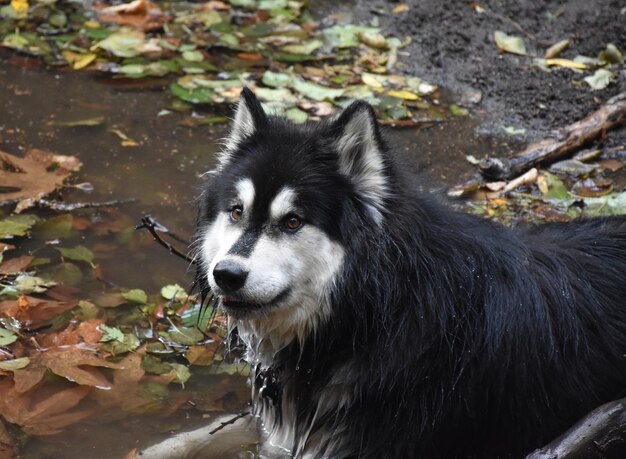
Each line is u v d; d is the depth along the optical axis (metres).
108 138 6.45
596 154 6.47
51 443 4.27
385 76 7.34
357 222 3.90
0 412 4.41
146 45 7.53
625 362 4.23
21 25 7.70
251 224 3.93
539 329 4.04
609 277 4.35
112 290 5.24
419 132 6.71
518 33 7.78
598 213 5.91
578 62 7.45
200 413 4.54
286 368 4.24
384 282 3.89
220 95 6.96
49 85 6.99
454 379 3.98
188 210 5.81
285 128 4.16
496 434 4.11
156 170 6.16
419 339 3.93
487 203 5.99
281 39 7.73
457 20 7.90
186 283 5.32
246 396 4.67
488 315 3.97
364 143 3.92
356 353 4.02
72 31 7.68
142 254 5.52
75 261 5.43
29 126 6.51
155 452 4.27
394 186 3.95
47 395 4.55
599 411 3.94
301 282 3.94
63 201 5.87
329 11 8.18
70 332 4.90
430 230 4.00
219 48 7.61
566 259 4.33
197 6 8.18
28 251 5.48
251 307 3.89
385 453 4.06
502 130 6.79
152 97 6.95
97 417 4.46
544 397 4.09
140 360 4.80
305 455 4.23
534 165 6.36
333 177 3.93
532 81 7.25
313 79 7.22
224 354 4.91
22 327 4.95
